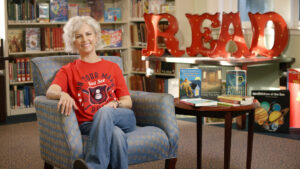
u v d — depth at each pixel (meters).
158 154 2.29
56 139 2.24
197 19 4.66
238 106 2.54
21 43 5.11
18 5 5.02
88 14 5.50
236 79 2.78
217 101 2.66
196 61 4.39
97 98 2.42
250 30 4.80
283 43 4.45
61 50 5.31
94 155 2.05
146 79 5.43
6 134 4.12
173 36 4.79
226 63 4.10
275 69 4.57
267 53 4.43
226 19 4.40
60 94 2.25
